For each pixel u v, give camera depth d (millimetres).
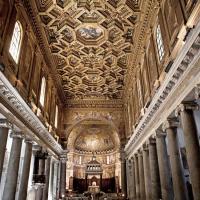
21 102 13672
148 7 15844
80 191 38812
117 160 39156
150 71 17031
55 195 26406
